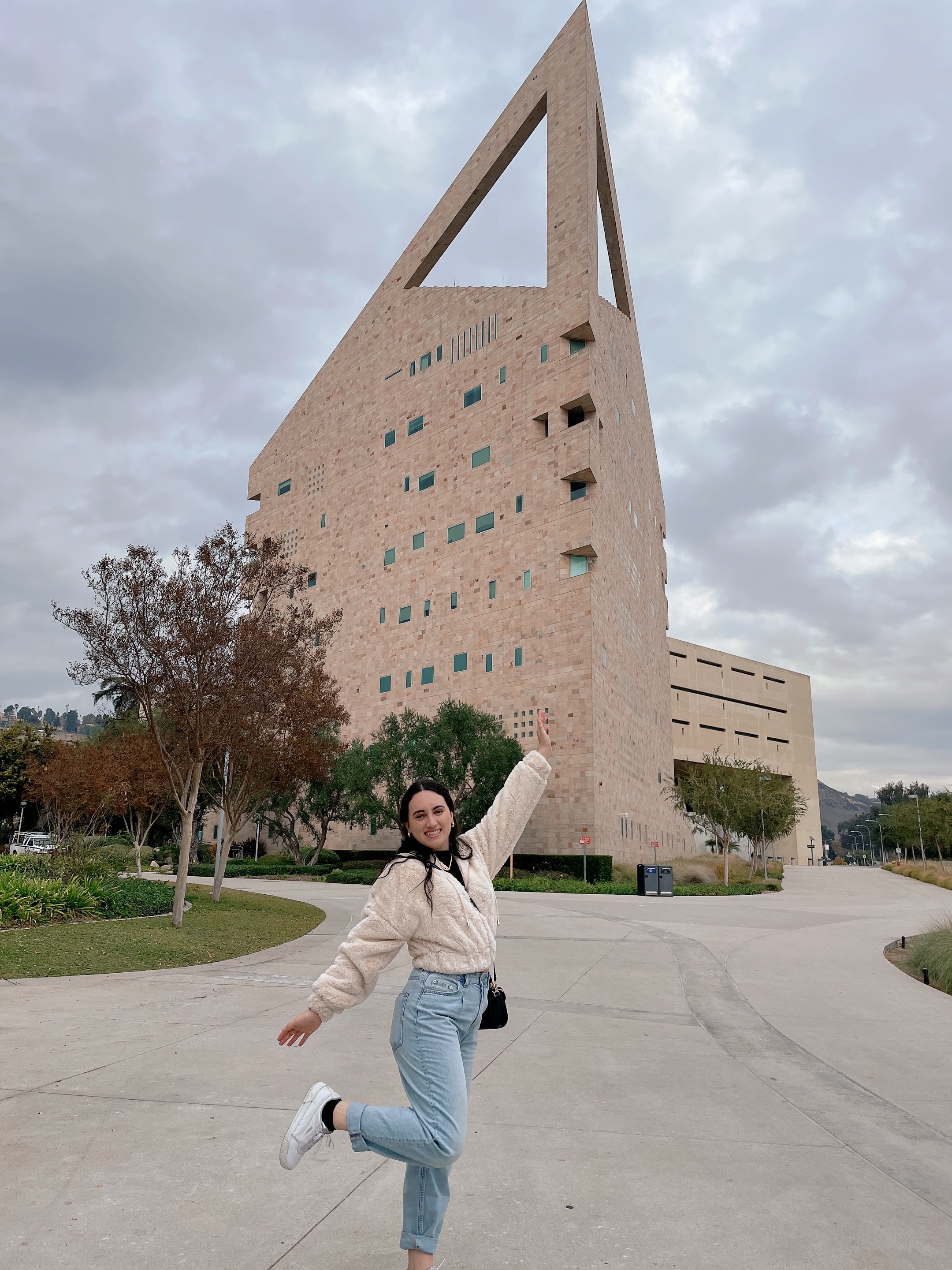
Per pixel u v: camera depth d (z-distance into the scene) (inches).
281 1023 289.7
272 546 746.2
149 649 634.8
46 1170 148.3
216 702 665.6
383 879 112.3
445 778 1611.7
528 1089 218.4
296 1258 117.3
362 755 1721.2
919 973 471.5
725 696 3784.5
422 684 2094.0
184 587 660.7
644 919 816.9
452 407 2175.2
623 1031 301.3
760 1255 123.9
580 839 1595.7
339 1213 134.0
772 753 3969.0
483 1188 147.7
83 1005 315.3
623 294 2401.6
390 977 422.9
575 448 1834.4
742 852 3002.0
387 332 2445.9
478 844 121.7
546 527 1871.3
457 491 2113.7
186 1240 122.2
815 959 518.9
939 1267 121.6
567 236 1935.3
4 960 401.1
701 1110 203.3
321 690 974.4
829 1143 180.2
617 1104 206.5
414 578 2183.8
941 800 3006.9
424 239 2349.9
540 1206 139.8
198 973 415.2
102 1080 209.5
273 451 2837.1
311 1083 210.5
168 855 1898.4
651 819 2279.8
